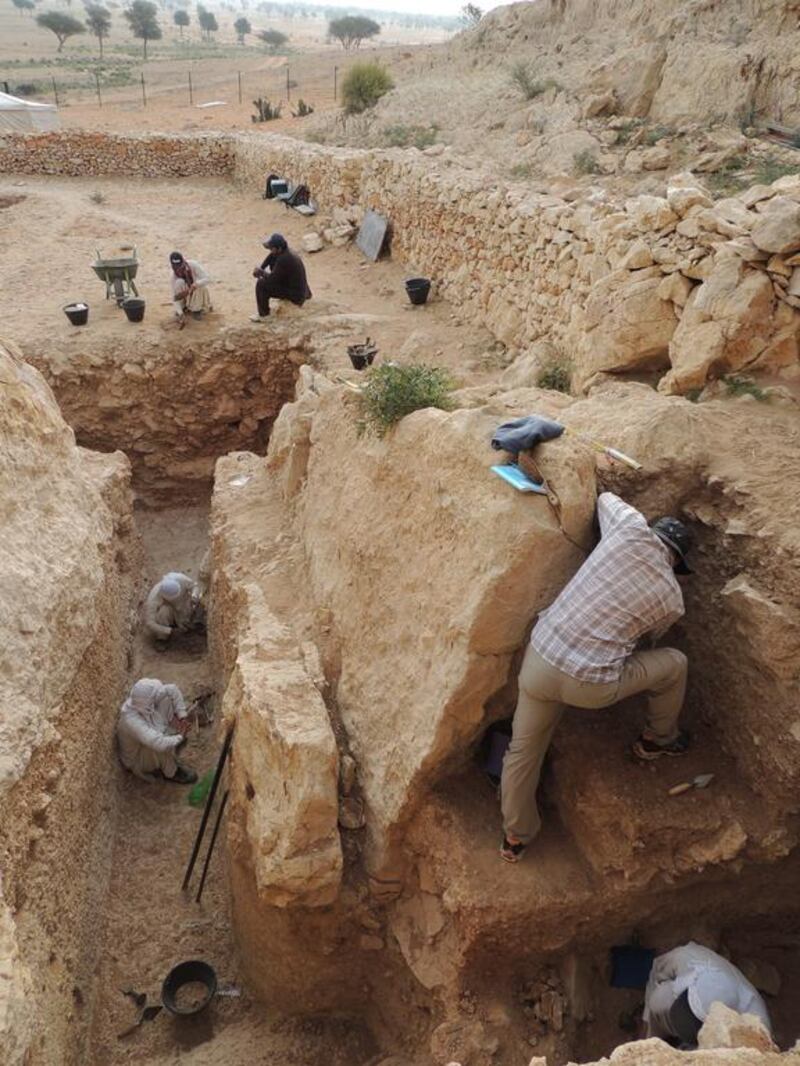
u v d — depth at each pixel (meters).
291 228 17.41
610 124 14.83
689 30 15.14
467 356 10.57
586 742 4.29
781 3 13.78
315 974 4.86
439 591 4.34
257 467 8.40
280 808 4.43
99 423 11.62
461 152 17.28
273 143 20.41
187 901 5.75
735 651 4.09
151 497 12.03
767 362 5.73
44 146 22.05
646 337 6.46
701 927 4.42
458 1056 3.97
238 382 11.88
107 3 169.62
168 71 62.03
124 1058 4.90
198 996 5.18
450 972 4.23
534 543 3.88
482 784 4.46
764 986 4.38
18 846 4.38
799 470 4.33
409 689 4.49
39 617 5.13
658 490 4.39
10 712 4.57
